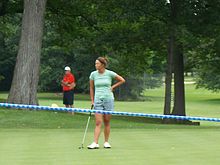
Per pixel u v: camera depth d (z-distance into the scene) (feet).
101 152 57.21
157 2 140.05
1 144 63.67
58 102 265.13
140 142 67.67
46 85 378.94
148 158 52.90
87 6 167.94
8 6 173.68
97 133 61.31
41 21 116.47
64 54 362.12
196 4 136.98
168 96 143.13
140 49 155.12
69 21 177.06
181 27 129.70
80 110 60.70
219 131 86.74
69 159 51.75
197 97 396.16
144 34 138.10
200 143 66.95
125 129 89.71
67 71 124.26
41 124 96.07
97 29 169.07
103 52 155.53
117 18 139.74
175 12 137.28
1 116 101.24
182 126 104.42
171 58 139.33
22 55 114.73
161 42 140.05
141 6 138.31
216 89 347.15
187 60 170.30
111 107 63.31
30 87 114.42
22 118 100.78
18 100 113.60
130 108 240.12
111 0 140.05
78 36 178.81
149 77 401.90
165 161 51.06
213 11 137.49
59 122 100.01
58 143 65.36
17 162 49.57
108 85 63.36
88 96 356.59
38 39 115.85
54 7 170.60
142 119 153.38
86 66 360.69
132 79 344.28
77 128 91.56
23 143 64.85
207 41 146.30
